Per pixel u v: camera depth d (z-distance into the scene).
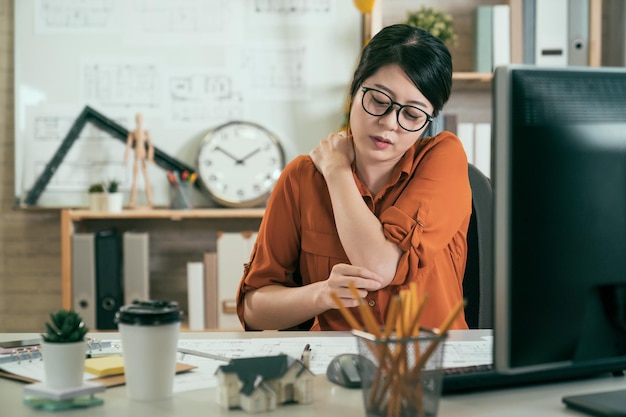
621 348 1.07
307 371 1.10
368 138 1.75
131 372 1.12
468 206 1.85
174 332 1.13
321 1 3.59
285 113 3.62
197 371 1.29
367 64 1.74
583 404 1.06
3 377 1.27
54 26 3.61
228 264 3.38
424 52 1.71
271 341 1.53
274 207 1.89
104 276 3.39
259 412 1.06
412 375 0.96
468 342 1.51
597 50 3.48
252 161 3.58
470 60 3.69
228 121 3.62
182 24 3.61
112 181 3.52
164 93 3.62
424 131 1.80
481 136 3.46
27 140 3.61
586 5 3.48
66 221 3.40
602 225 1.04
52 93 3.62
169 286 3.73
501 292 1.00
